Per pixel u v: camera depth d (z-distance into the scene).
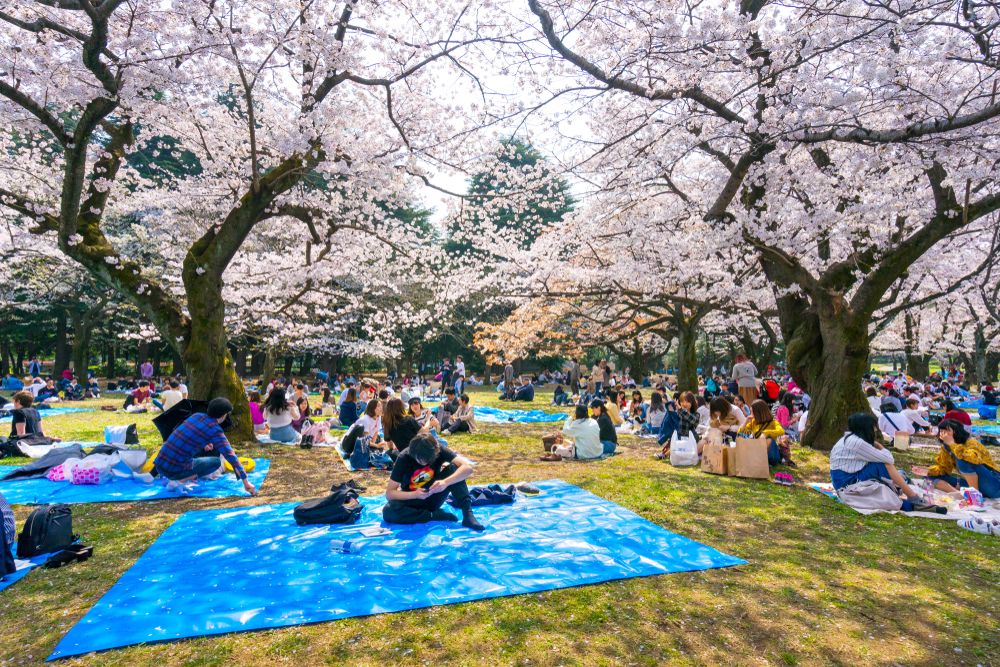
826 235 11.80
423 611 3.98
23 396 9.99
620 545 5.28
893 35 7.73
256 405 12.45
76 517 6.28
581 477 8.39
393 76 10.12
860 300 10.36
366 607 3.98
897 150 9.02
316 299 16.27
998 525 5.88
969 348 29.16
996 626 3.92
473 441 12.40
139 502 6.91
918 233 9.78
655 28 7.86
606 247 15.86
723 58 8.29
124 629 3.66
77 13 9.19
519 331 23.22
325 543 5.29
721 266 14.29
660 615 3.98
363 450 9.02
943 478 7.45
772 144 8.95
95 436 11.98
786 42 7.62
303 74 9.37
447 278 16.14
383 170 10.95
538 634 3.69
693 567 4.82
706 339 43.50
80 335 28.97
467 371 41.12
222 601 4.05
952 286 12.34
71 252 9.83
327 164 10.27
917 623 3.94
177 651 3.46
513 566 4.73
